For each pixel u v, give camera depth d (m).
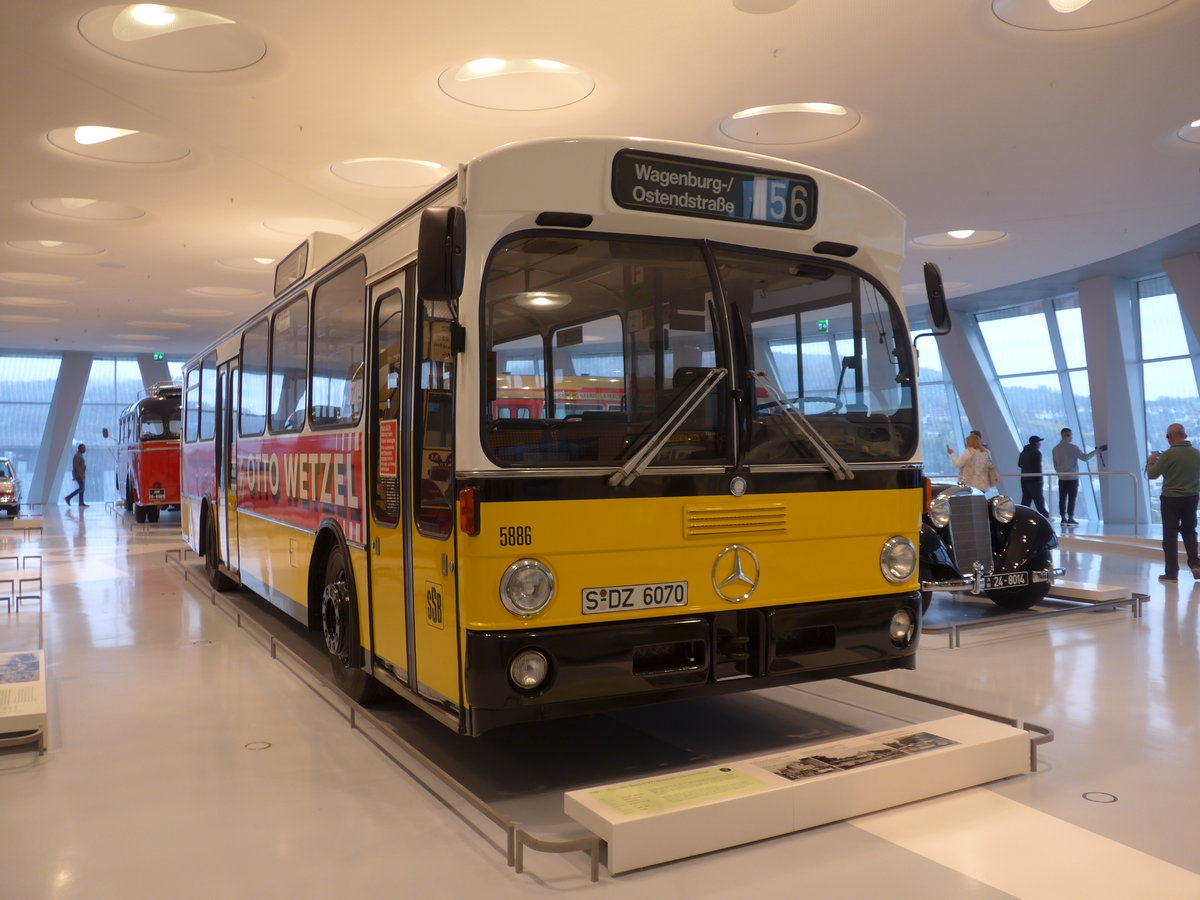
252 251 15.78
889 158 10.71
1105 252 15.70
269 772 4.66
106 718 5.66
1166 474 10.89
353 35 7.55
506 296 4.05
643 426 4.22
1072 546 15.73
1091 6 7.32
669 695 4.19
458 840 3.82
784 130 10.20
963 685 6.16
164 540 17.55
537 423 4.03
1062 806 4.07
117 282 18.66
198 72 8.30
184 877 3.50
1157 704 5.66
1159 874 3.42
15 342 27.95
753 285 4.59
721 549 4.32
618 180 4.21
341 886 3.41
